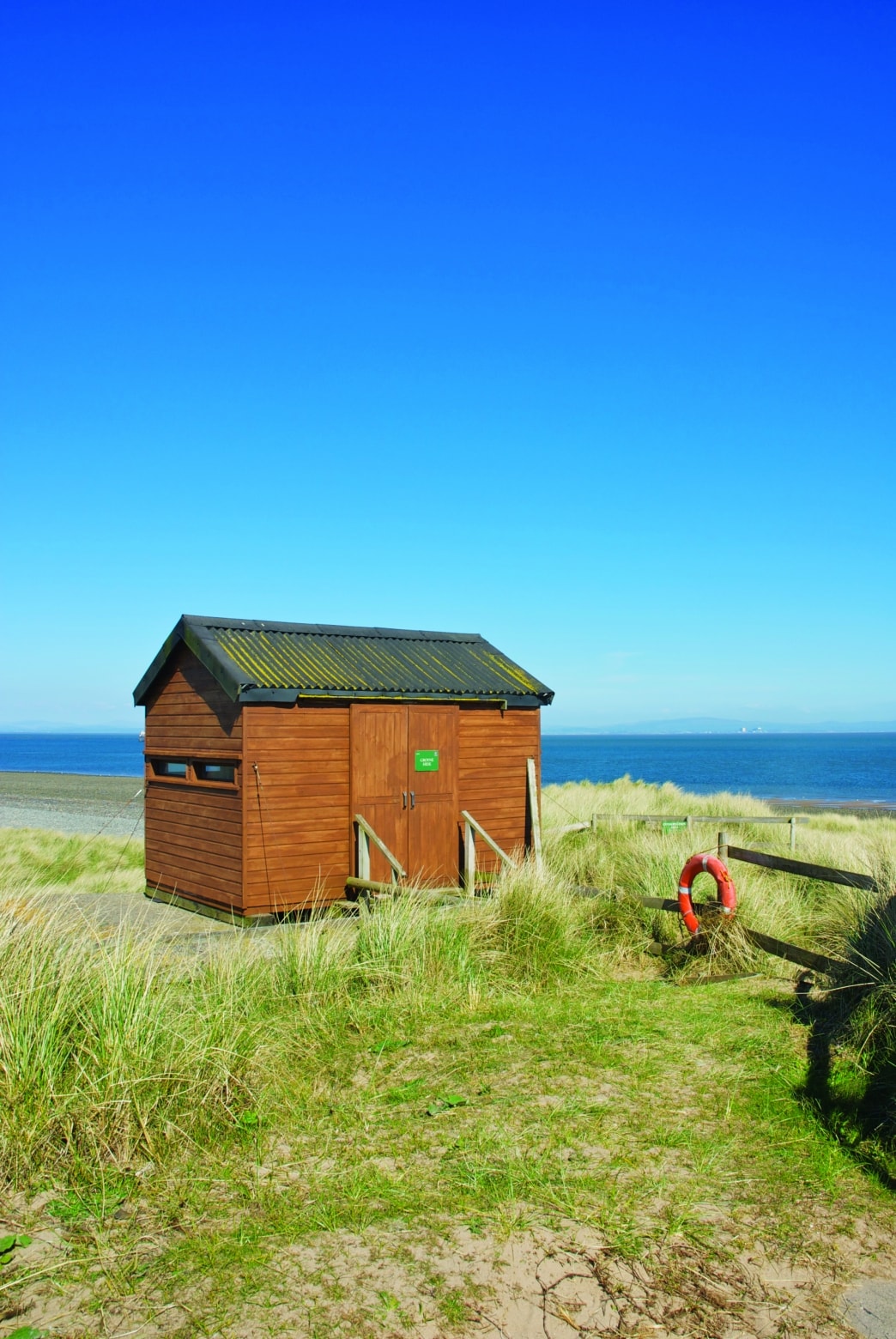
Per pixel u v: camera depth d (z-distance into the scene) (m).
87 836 19.97
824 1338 3.09
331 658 11.59
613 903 9.01
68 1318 3.17
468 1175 4.16
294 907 10.41
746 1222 3.80
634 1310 3.23
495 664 13.15
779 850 13.33
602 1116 4.80
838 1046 5.64
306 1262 3.51
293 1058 5.57
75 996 4.97
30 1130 4.16
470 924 7.72
